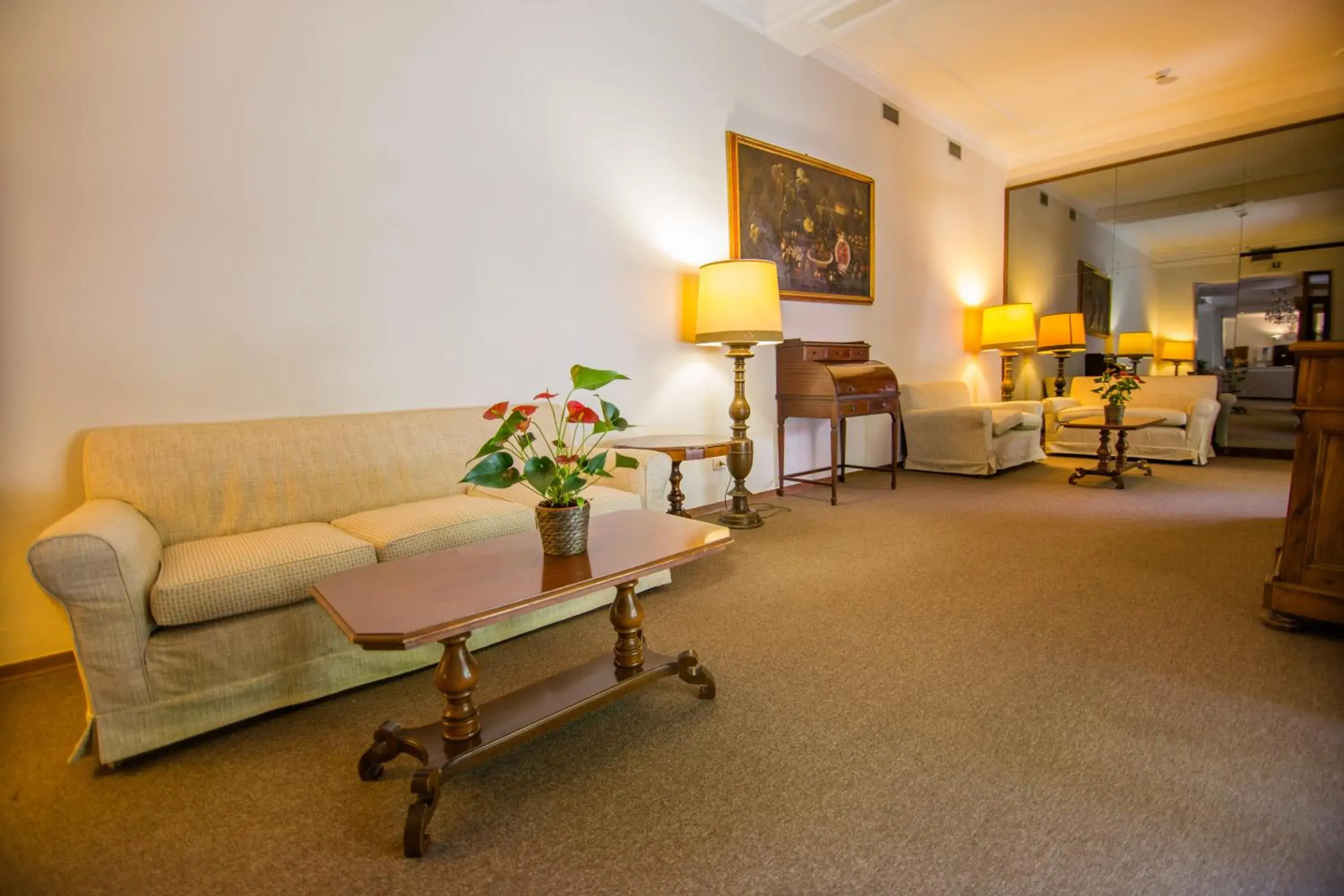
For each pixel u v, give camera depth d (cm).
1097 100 528
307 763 149
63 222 192
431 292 266
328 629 175
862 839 119
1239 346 568
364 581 141
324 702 177
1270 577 212
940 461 509
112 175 198
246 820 129
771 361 420
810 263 434
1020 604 231
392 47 251
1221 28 418
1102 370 633
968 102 527
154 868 117
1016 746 147
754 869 113
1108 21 408
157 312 208
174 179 209
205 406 218
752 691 174
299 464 220
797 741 151
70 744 158
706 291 333
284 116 228
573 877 112
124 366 204
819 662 190
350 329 246
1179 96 522
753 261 329
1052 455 605
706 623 220
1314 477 197
